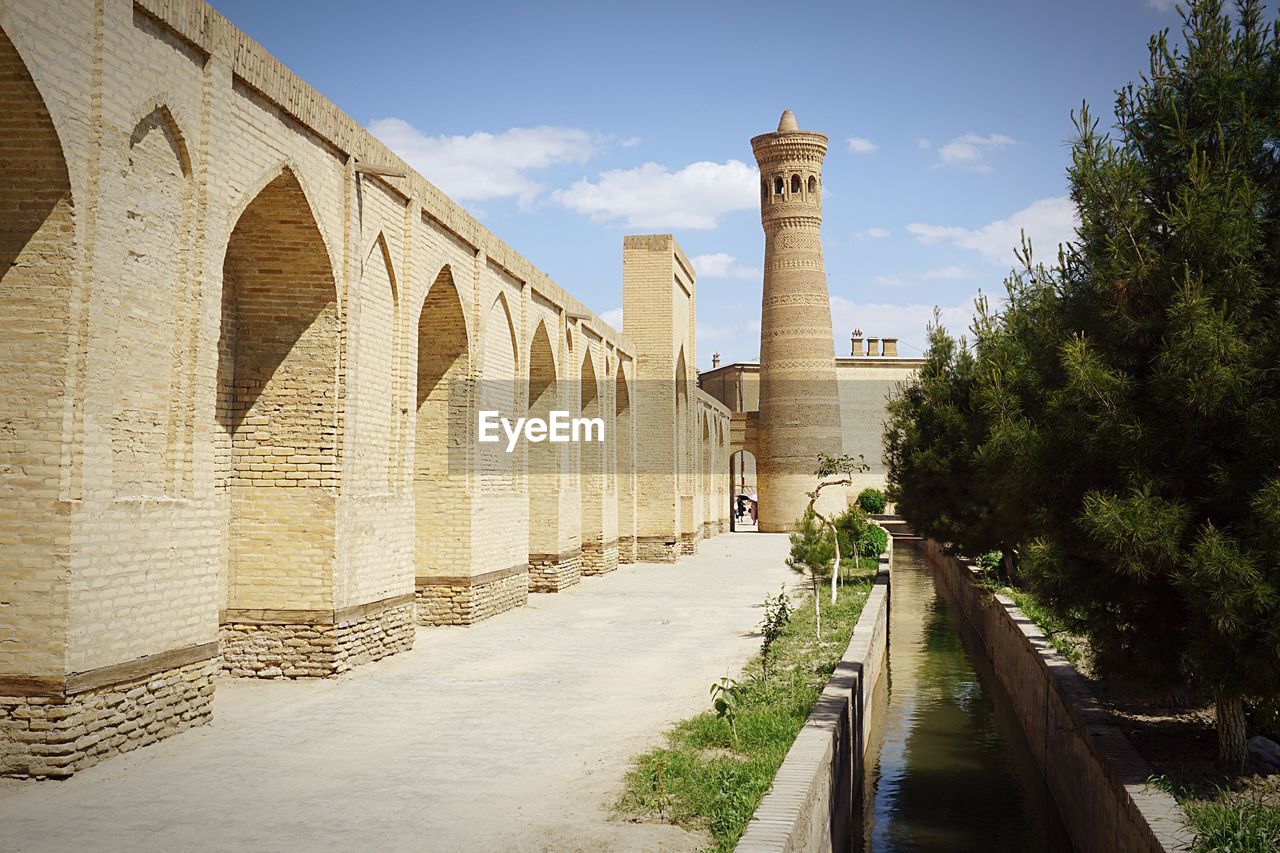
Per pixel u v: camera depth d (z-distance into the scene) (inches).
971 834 350.3
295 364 422.0
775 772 266.5
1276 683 245.9
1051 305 345.1
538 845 219.1
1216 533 249.0
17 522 268.4
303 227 405.1
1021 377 485.1
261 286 419.5
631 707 363.9
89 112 279.0
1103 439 275.7
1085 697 348.5
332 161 419.2
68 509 267.7
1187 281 254.7
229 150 342.3
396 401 482.9
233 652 414.3
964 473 749.3
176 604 311.7
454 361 580.7
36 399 271.9
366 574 445.1
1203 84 279.7
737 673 432.8
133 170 298.0
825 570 531.8
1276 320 255.4
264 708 359.3
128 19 292.2
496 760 290.4
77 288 274.8
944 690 582.2
